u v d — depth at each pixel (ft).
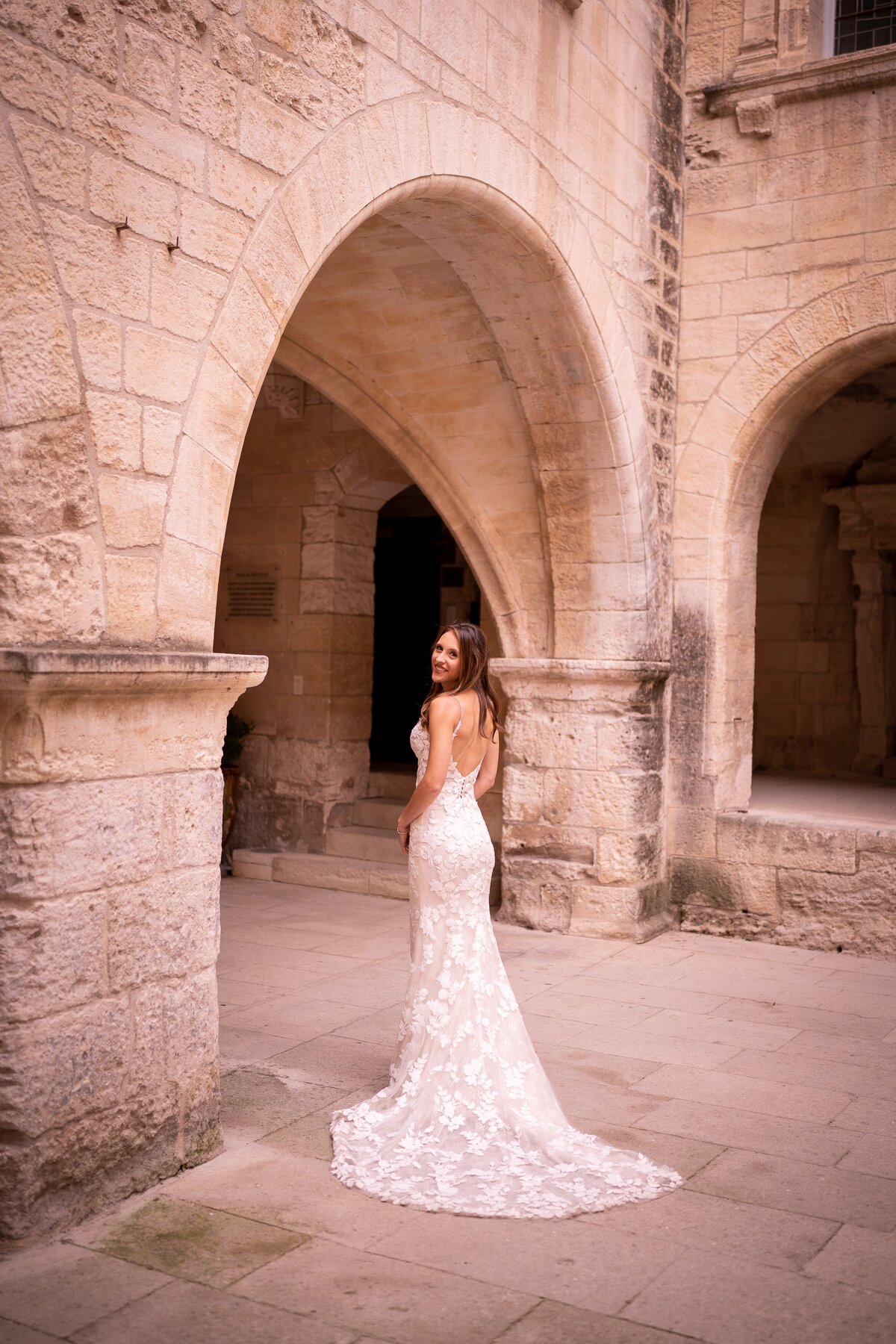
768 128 23.89
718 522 24.48
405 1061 13.41
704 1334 9.21
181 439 11.82
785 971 21.24
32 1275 9.75
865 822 23.63
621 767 23.43
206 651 12.28
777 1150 13.02
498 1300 9.66
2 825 10.03
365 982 19.51
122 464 11.12
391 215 18.06
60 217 10.39
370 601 29.91
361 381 22.79
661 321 23.99
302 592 29.17
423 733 13.78
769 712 35.42
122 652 10.69
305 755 29.04
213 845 12.12
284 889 27.55
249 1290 9.66
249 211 12.61
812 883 23.21
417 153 15.65
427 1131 12.64
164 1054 11.57
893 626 33.83
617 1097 14.56
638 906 23.34
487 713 13.82
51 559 10.39
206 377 12.10
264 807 29.58
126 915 11.02
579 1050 16.38
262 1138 12.82
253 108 12.65
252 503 29.84
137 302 11.21
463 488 23.61
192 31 11.78
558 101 19.62
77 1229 10.55
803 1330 9.31
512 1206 11.19
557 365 21.36
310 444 28.96
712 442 24.49
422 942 13.43
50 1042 10.24
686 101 24.89
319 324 21.86
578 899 23.71
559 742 24.00
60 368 10.43
